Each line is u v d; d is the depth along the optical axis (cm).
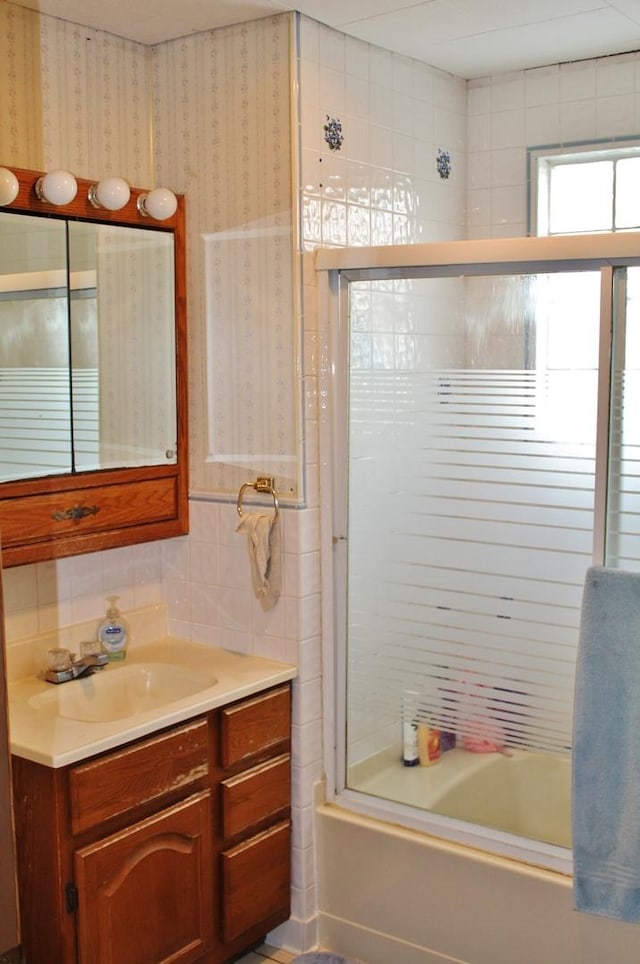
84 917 218
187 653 280
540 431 232
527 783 246
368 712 269
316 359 260
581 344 224
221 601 281
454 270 238
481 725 251
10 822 91
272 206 256
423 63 298
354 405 260
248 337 266
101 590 279
